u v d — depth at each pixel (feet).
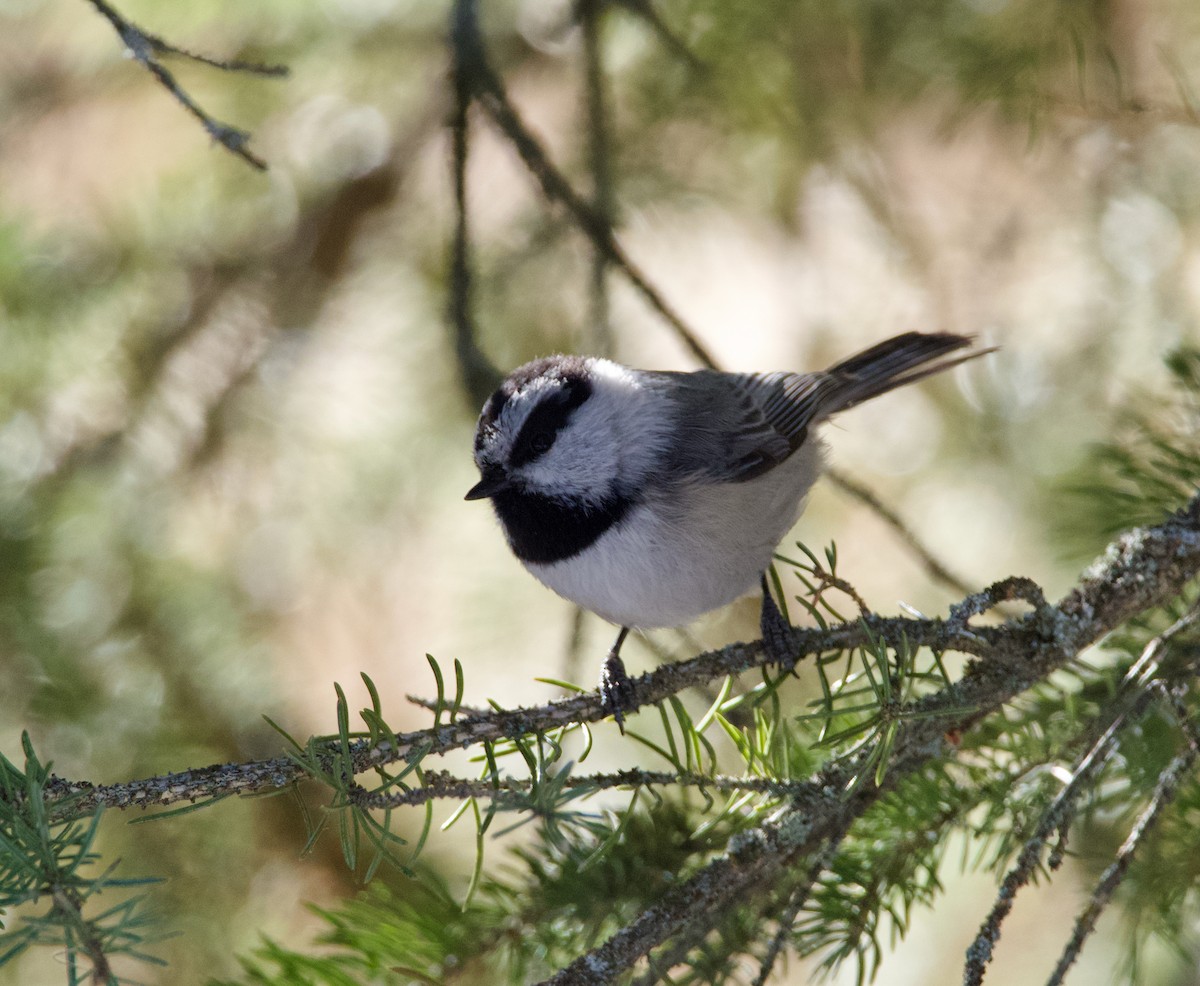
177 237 35.63
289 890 27.40
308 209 36.73
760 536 25.79
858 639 18.61
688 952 17.08
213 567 32.19
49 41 34.81
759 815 18.63
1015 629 18.76
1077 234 35.12
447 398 36.04
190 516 34.22
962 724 18.33
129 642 29.01
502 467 25.20
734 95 31.65
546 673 34.50
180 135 36.04
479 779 16.85
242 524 35.42
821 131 32.53
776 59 31.17
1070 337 34.71
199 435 33.88
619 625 26.43
